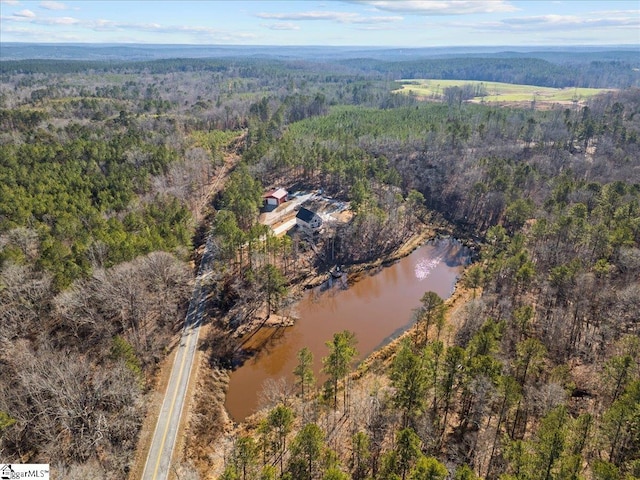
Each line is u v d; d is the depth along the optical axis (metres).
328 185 147.88
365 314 90.19
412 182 148.88
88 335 70.00
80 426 52.69
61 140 151.25
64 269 69.31
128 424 55.19
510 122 184.00
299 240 110.12
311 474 45.19
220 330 80.25
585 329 72.56
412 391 51.69
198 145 168.50
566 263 87.62
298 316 88.00
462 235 123.81
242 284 89.81
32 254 79.88
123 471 51.22
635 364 54.97
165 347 73.94
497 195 123.50
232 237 89.12
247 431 60.22
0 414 47.12
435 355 57.69
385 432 54.78
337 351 57.56
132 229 91.12
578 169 142.62
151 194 116.38
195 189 134.25
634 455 46.16
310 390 67.75
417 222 130.25
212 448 57.59
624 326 69.81
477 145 163.12
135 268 71.69
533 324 76.19
